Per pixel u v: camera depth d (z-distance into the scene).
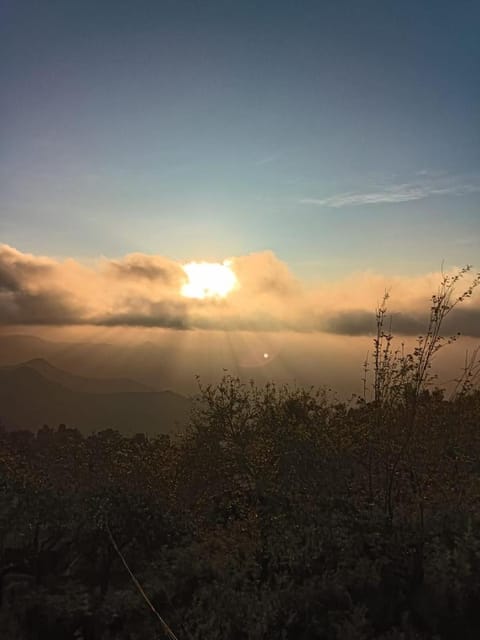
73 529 10.12
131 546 9.83
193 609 6.96
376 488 9.01
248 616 6.40
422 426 8.54
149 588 7.93
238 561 8.08
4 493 10.99
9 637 7.44
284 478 9.61
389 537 7.46
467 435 8.73
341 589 6.57
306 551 7.41
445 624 6.12
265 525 8.94
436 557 6.91
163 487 14.11
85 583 8.95
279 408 11.40
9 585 8.59
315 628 6.12
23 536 10.13
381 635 5.93
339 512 8.12
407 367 8.30
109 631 7.30
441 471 8.80
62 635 7.46
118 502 10.38
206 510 12.51
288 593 6.59
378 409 8.57
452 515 7.98
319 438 9.80
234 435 12.35
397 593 6.63
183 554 8.48
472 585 6.33
